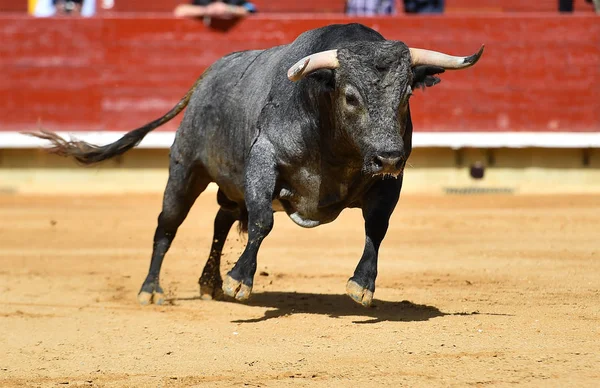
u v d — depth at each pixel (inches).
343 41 506.3
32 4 1619.1
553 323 489.7
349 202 521.3
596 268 696.4
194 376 400.8
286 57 529.7
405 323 498.6
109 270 743.7
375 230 509.4
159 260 606.5
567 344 439.2
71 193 1368.1
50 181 1414.9
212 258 622.2
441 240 886.4
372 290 500.4
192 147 587.8
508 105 1408.7
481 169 1406.3
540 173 1414.9
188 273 729.6
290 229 1010.1
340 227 1029.2
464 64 487.8
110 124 1418.6
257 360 425.1
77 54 1418.6
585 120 1411.2
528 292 595.5
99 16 1418.6
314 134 500.7
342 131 482.0
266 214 510.0
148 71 1419.8
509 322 494.6
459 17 1403.8
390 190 515.2
